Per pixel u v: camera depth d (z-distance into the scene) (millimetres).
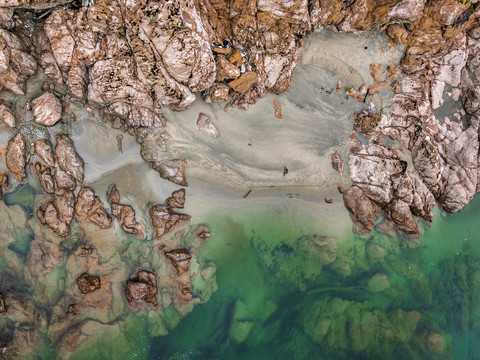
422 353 6668
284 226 7328
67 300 5930
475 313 7367
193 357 6309
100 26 5719
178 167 6887
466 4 7074
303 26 6875
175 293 6539
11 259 5934
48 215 6004
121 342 6031
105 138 6500
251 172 7273
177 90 6230
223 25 6574
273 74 7066
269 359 6395
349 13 6863
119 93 6148
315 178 7445
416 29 7293
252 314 6848
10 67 5598
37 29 5918
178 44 5609
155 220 6590
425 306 7250
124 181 6605
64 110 6215
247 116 7270
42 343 5730
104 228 6312
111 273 6234
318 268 7344
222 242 7078
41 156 5996
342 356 6535
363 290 7234
